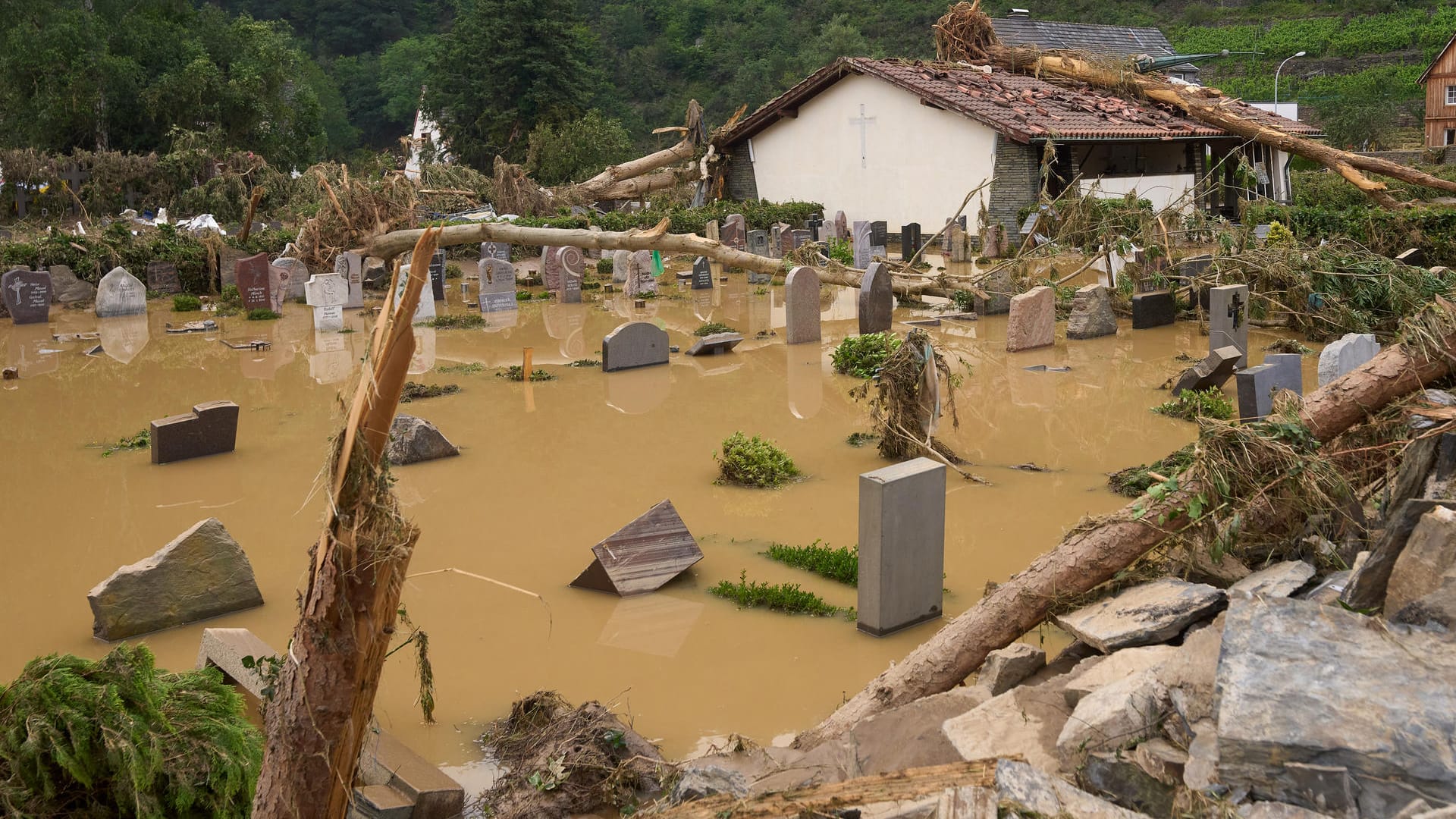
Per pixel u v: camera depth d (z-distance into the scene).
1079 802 3.78
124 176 52.09
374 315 24.28
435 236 3.88
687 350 19.66
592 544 10.09
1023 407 15.01
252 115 62.41
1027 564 9.29
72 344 21.16
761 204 40.81
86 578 9.59
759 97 93.50
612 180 44.62
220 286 28.50
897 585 8.10
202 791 4.48
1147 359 18.06
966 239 32.88
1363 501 6.43
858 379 17.05
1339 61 91.56
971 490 11.43
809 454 12.98
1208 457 6.19
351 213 30.19
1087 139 35.19
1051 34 61.72
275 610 8.80
